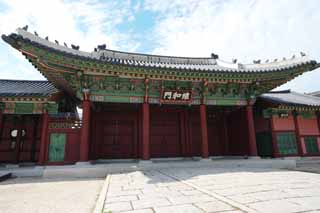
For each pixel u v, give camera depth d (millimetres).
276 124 19453
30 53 12234
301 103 20359
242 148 19656
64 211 6387
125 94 16062
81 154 14102
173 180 9766
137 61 19266
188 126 20781
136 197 6863
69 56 12820
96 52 17172
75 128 15688
